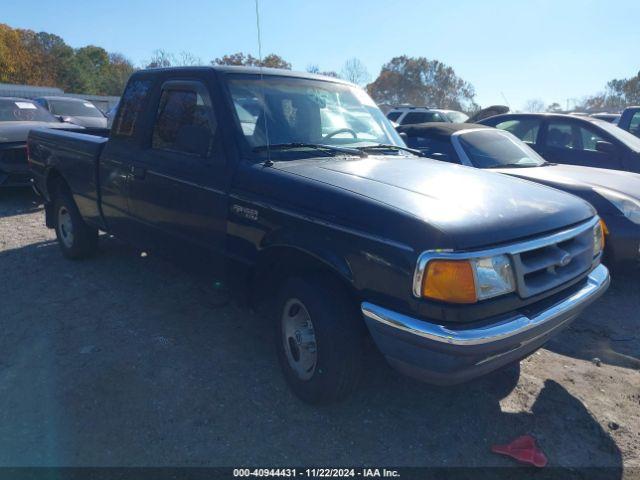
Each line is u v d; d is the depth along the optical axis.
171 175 3.94
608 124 7.64
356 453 2.90
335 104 4.30
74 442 2.88
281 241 3.12
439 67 68.38
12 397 3.27
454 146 6.45
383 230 2.69
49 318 4.38
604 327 4.55
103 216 5.01
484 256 2.58
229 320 4.42
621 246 5.08
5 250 6.22
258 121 3.74
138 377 3.53
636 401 3.46
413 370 2.69
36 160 6.10
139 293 4.93
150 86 4.39
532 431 3.14
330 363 2.96
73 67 62.72
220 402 3.28
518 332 2.63
